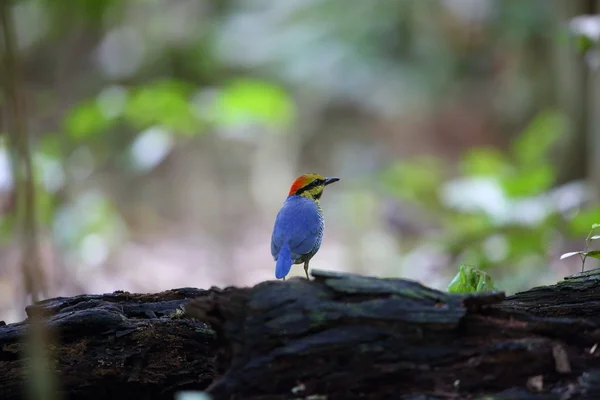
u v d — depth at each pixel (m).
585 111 17.38
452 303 4.64
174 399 5.54
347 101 23.88
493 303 4.75
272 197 21.69
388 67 23.42
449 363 4.57
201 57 22.73
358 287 4.66
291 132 22.70
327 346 4.54
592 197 14.20
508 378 4.55
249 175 21.83
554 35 18.30
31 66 20.92
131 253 17.20
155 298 6.01
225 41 22.88
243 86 14.54
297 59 23.23
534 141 14.25
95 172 19.91
